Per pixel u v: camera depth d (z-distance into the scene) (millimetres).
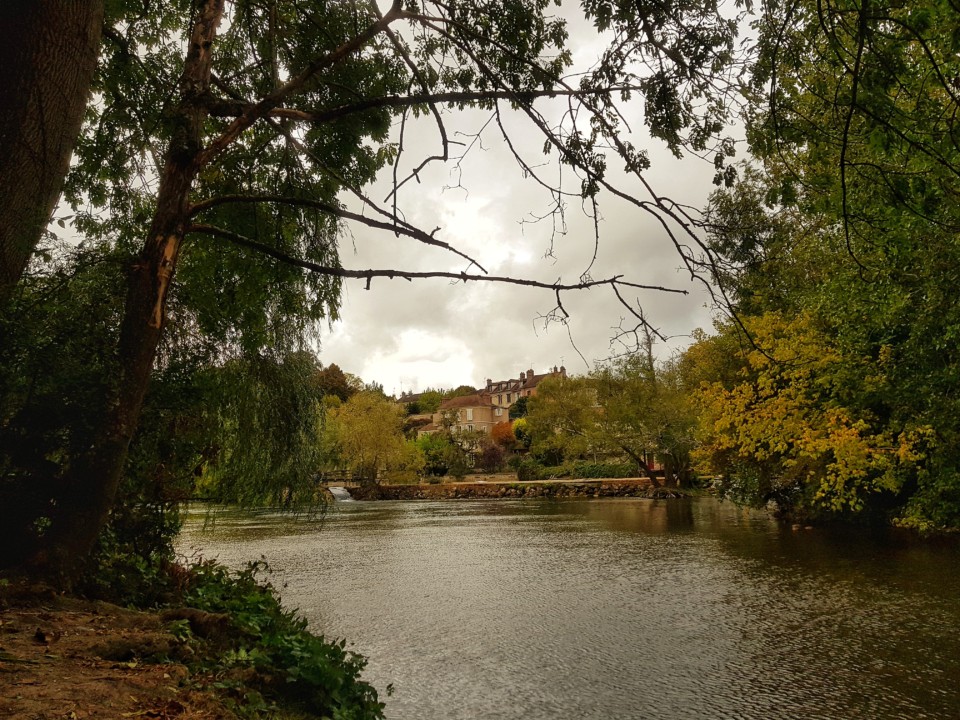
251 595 7555
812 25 5211
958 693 8227
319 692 5211
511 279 6016
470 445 76125
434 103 6363
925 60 6793
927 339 12398
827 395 20484
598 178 5824
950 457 13758
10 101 4922
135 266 6121
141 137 8227
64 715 3166
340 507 44469
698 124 5715
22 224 5008
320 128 8633
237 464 9250
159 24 8766
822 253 12773
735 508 35938
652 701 8320
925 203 7035
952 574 15211
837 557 18188
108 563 6504
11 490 5621
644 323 5664
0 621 4520
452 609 13414
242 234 8609
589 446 56281
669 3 5633
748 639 10859
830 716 7680
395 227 6137
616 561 19000
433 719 7824
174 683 4012
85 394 5742
